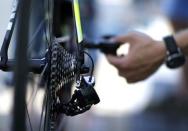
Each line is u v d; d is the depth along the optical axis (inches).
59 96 66.1
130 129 232.7
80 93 65.7
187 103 249.3
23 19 53.1
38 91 86.0
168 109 250.8
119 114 241.4
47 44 67.2
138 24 275.7
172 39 103.7
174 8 211.9
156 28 232.5
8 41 64.6
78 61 65.6
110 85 241.0
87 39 102.3
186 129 243.4
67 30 92.7
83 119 202.8
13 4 66.1
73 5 67.8
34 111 89.7
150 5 279.6
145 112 249.8
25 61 53.0
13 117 52.1
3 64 63.7
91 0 161.0
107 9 282.7
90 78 67.2
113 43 102.5
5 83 121.1
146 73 105.3
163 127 242.7
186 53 106.3
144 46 103.5
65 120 98.4
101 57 152.3
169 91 251.9
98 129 221.5
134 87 251.6
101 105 236.1
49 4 70.6
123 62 103.5
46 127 66.2
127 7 287.6
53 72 62.9
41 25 81.0
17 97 52.2
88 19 151.1
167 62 103.8
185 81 248.5
